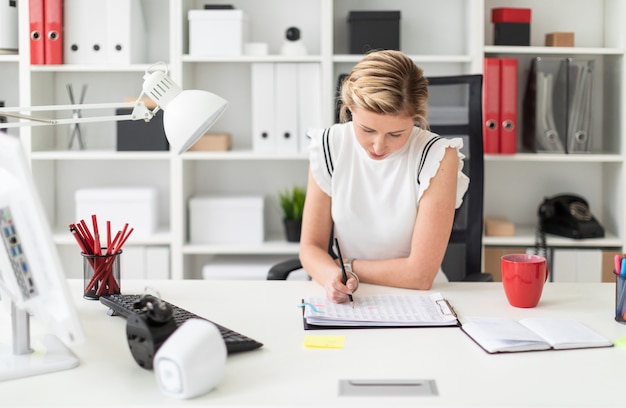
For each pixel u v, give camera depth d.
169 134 1.45
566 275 3.06
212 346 1.16
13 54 3.04
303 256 1.96
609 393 1.15
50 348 1.34
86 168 3.37
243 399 1.13
